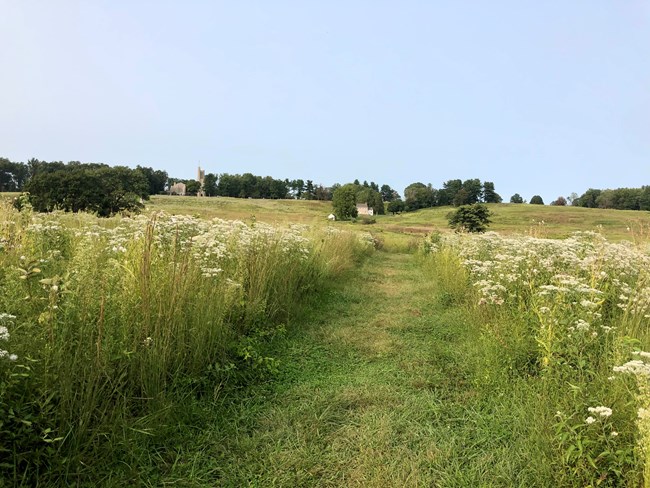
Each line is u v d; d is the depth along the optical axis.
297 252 7.93
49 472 2.36
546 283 5.35
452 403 3.81
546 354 3.68
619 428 2.63
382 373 4.53
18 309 2.87
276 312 5.95
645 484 2.16
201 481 2.65
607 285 4.99
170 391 3.33
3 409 2.28
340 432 3.30
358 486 2.67
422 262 14.99
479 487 2.66
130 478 2.56
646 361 3.27
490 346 4.47
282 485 2.67
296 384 4.16
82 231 5.56
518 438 3.14
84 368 2.71
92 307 3.07
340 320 6.68
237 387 3.93
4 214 5.42
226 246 6.11
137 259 4.28
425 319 6.86
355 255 14.52
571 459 2.63
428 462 2.92
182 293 3.91
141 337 3.36
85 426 2.58
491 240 8.61
